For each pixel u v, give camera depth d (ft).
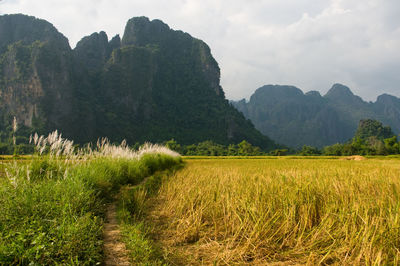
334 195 17.33
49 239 9.90
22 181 14.65
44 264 8.98
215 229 13.76
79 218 12.08
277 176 28.27
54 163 20.25
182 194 20.38
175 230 14.56
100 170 24.12
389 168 46.19
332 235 12.33
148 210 18.34
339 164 65.87
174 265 10.59
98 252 10.86
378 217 12.80
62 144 20.88
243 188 21.34
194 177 32.96
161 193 23.57
